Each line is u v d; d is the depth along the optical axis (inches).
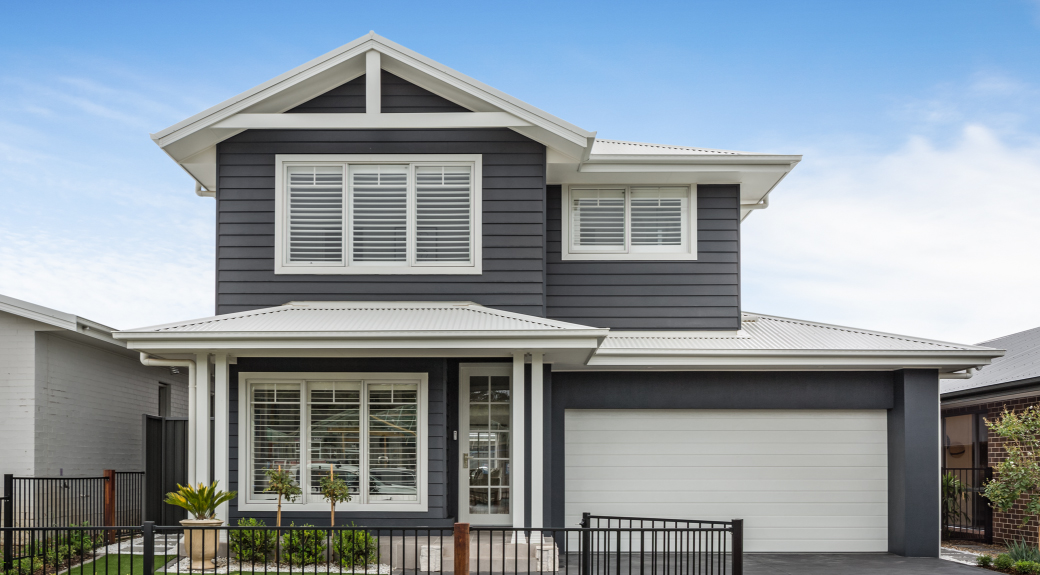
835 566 442.3
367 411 441.4
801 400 501.7
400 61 474.9
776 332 541.6
